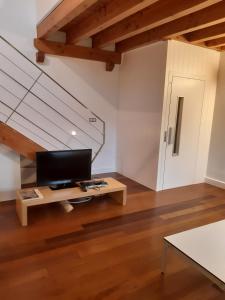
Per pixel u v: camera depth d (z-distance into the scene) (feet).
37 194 9.78
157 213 10.76
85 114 15.06
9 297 5.89
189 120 13.73
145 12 9.70
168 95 12.55
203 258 5.88
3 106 12.66
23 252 7.64
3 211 10.25
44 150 10.52
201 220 10.22
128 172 15.64
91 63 14.66
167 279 6.73
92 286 6.35
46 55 13.26
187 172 14.51
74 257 7.51
